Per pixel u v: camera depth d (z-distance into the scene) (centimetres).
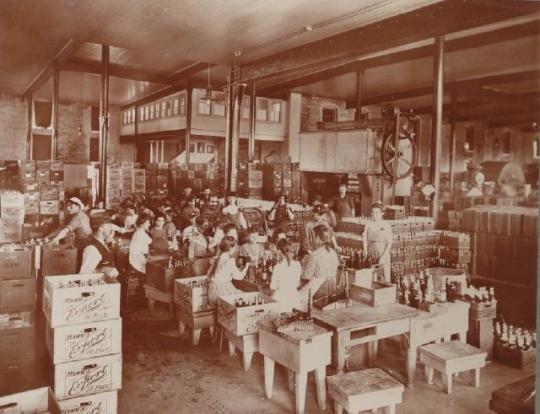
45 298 508
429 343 582
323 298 573
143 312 791
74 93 2602
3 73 2025
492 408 348
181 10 997
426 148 3162
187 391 507
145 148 3234
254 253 752
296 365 452
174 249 909
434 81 1245
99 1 981
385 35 1011
